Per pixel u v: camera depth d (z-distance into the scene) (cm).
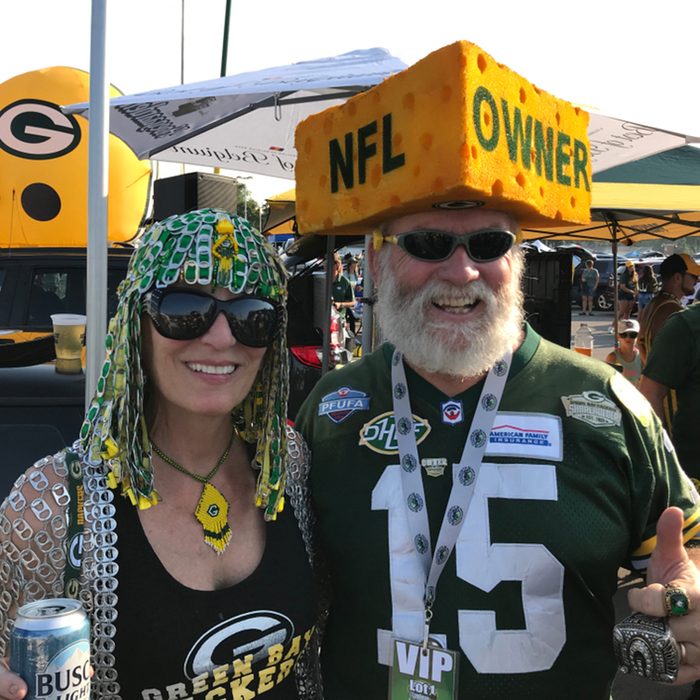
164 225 118
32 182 448
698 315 275
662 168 496
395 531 138
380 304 152
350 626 143
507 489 134
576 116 152
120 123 338
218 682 118
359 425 150
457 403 144
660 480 139
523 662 130
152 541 118
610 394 142
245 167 456
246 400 137
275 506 129
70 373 315
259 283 120
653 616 113
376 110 136
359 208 144
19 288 367
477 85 120
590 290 1778
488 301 140
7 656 111
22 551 109
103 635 111
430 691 131
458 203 131
